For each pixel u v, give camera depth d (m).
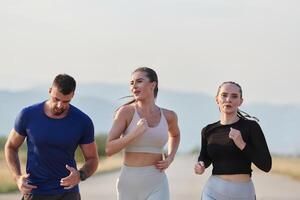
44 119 11.32
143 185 11.95
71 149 11.38
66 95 11.05
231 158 11.45
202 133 11.77
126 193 12.05
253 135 11.42
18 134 11.45
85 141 11.52
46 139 11.25
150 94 12.00
